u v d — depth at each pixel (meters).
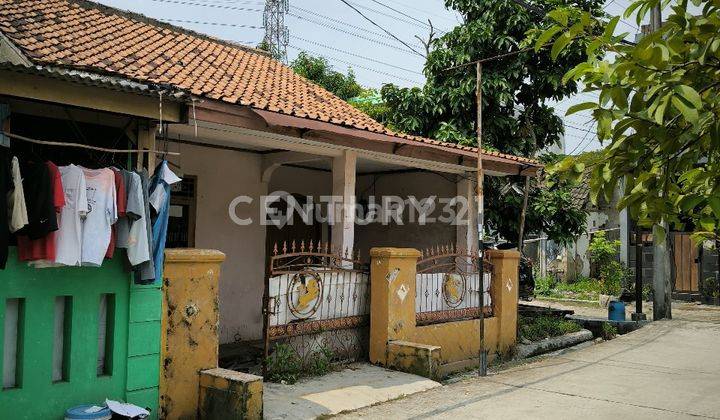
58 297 5.12
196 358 5.82
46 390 4.94
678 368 8.86
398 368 7.82
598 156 3.26
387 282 8.04
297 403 6.25
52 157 5.89
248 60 12.37
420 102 13.58
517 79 13.05
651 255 21.08
